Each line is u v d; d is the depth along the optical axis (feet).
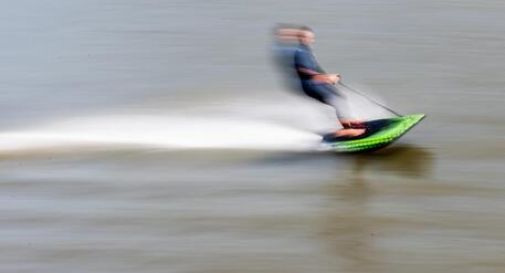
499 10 194.90
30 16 206.69
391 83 135.85
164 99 134.00
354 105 123.13
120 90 141.18
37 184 92.68
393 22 185.06
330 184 91.61
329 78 102.99
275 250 75.46
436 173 94.22
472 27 177.99
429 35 170.71
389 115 117.91
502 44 161.58
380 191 89.30
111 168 97.91
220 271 71.67
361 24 184.03
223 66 157.48
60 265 73.05
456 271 71.51
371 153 101.71
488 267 72.13
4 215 83.92
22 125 120.37
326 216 82.89
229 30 187.73
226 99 132.16
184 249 75.77
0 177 95.09
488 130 109.60
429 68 144.77
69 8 214.07
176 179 93.66
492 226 79.97
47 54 169.68
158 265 72.84
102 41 179.73
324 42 167.63
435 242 76.89
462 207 84.58
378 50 159.63
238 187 90.94
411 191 89.10
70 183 92.89
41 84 146.82
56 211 84.89
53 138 112.06
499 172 94.12
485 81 134.92
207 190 90.12
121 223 81.76
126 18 201.77
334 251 75.31
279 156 101.40
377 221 81.56
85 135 113.39
